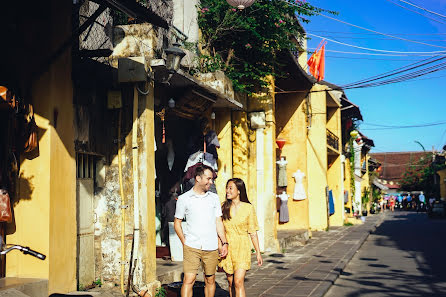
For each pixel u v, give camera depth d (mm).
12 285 5504
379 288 8531
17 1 6105
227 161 12453
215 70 11047
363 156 43406
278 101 20203
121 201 7578
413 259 12469
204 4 11711
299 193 19422
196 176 6098
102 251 7664
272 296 7672
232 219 6336
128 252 7520
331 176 26766
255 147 13820
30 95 6129
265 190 13781
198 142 10422
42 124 6094
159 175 10719
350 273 10375
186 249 6008
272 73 13008
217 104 11625
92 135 7367
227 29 11625
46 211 5996
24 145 5965
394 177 79375
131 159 7621
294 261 11906
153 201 7742
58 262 6168
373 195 50438
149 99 7750
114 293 7254
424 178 57500
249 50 12594
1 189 5719
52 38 6219
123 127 7723
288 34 13180
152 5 7465
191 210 6039
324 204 22688
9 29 6027
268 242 13648
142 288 7219
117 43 8188
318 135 22922
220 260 6363
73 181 6602
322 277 9375
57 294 5867
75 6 7309
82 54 7215
